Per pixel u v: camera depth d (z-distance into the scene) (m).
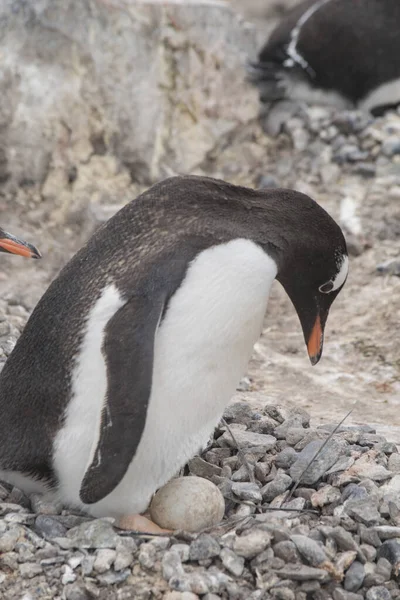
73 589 9.12
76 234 19.88
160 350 9.49
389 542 9.73
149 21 21.50
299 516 10.18
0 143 20.20
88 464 9.12
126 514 10.02
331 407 14.28
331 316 17.27
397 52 22.56
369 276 18.17
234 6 33.56
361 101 23.20
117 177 21.02
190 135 21.83
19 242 13.01
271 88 22.98
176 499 9.95
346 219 19.62
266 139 22.69
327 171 21.36
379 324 16.88
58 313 9.86
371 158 21.72
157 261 9.53
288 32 23.06
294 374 15.59
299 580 9.30
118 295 9.46
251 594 9.14
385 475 10.79
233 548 9.46
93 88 20.75
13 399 9.98
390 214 19.69
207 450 11.61
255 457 11.30
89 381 9.48
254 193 10.42
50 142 20.41
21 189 20.39
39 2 20.47
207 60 22.20
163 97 21.61
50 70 20.47
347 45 22.55
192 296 9.50
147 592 9.11
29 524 9.92
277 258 9.99
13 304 16.81
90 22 20.72
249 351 10.16
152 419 9.61
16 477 10.10
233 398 13.77
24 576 9.30
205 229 9.78
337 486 10.69
